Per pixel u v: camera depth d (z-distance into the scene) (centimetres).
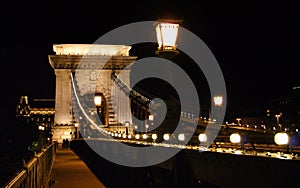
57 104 8581
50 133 7056
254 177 714
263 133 4781
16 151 3869
